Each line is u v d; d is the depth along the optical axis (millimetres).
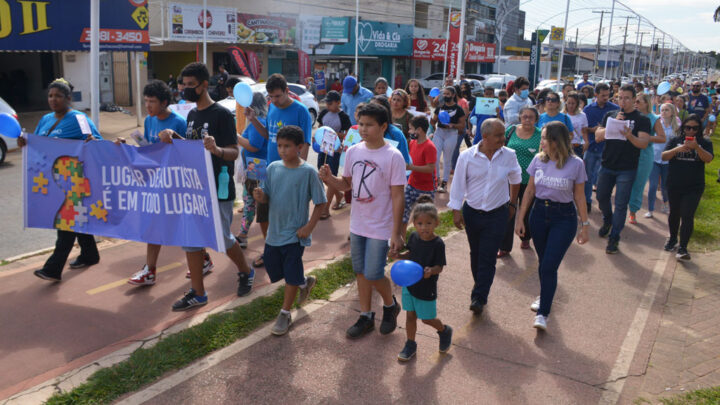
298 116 5770
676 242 6914
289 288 4371
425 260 3898
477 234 4965
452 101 9320
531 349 4289
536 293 5414
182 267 5754
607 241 7223
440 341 4152
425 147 5852
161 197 4656
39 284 5223
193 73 4547
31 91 21438
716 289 5691
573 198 4738
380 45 34844
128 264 5809
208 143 4285
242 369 3850
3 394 3467
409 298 3939
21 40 14148
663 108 8555
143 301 4902
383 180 4055
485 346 4309
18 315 4574
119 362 3814
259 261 5754
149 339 4176
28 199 5164
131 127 17906
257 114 6797
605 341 4465
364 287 4363
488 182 4750
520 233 4953
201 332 4195
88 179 4930
